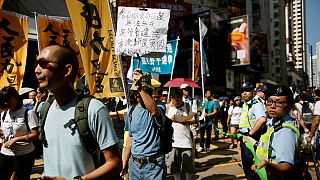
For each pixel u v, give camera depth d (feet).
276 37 217.97
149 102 12.44
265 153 8.95
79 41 19.62
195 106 24.50
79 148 6.77
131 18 16.44
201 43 33.40
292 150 8.45
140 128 12.97
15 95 14.43
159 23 16.39
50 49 6.88
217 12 108.78
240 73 116.16
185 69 88.43
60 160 6.86
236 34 100.73
